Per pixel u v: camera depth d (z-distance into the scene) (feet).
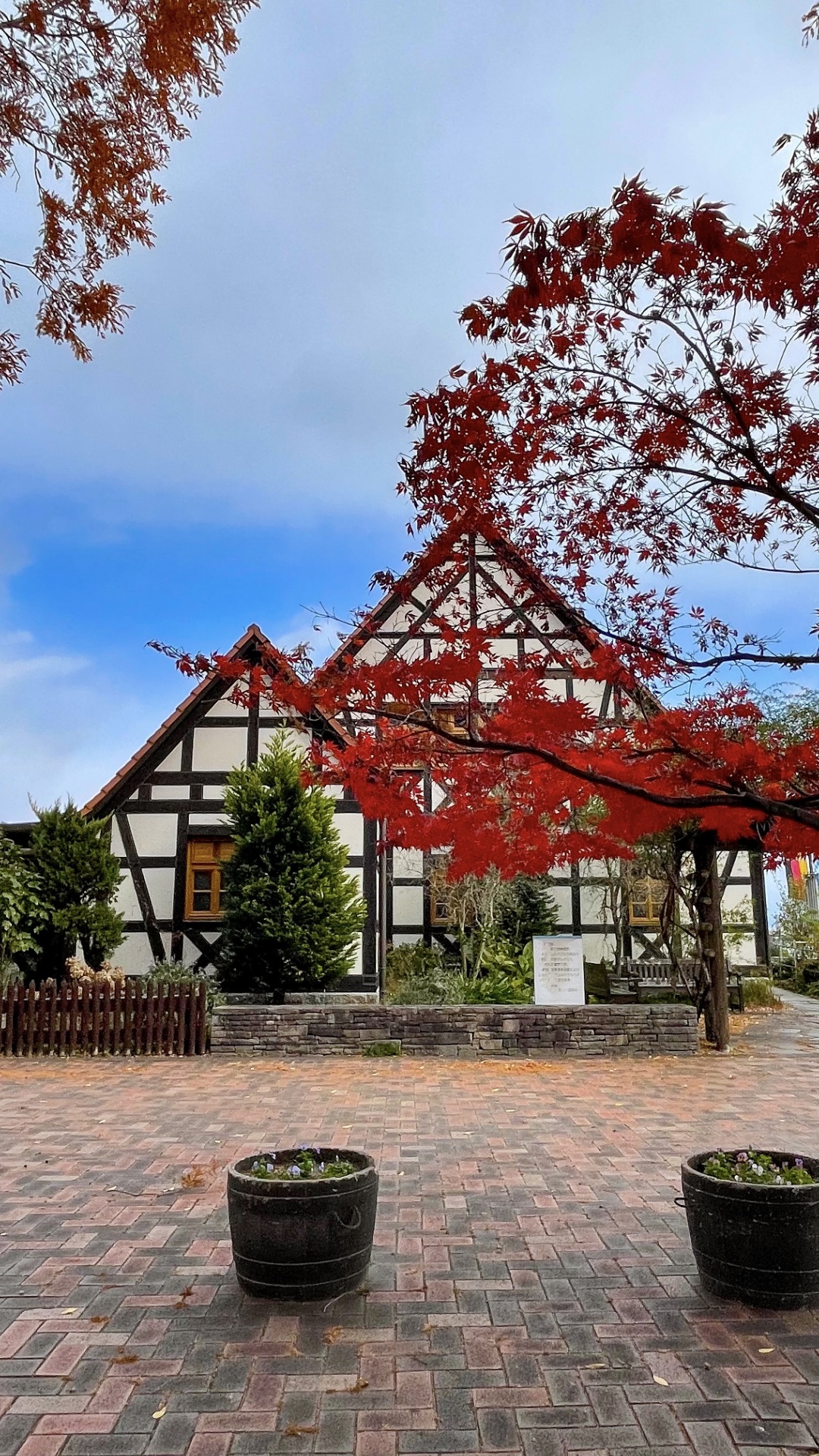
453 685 11.44
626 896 50.57
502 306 11.93
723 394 11.84
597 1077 31.86
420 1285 13.98
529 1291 13.76
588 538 13.76
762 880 54.24
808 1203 13.15
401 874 51.60
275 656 11.87
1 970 41.06
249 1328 12.55
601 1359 11.71
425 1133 23.50
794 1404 10.68
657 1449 9.85
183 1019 37.81
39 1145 22.45
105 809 48.78
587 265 11.01
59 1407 10.61
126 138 13.32
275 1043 37.45
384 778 12.53
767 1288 13.06
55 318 14.43
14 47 12.41
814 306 11.31
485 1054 37.01
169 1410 10.57
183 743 49.16
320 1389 11.01
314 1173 14.07
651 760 12.14
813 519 11.76
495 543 13.67
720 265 10.93
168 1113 26.09
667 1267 14.65
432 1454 9.76
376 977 45.55
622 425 12.82
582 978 38.50
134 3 12.04
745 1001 51.96
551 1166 20.39
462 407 12.29
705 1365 11.55
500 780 12.51
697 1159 14.67
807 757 11.28
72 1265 14.78
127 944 47.50
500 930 50.49
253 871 43.39
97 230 13.98
